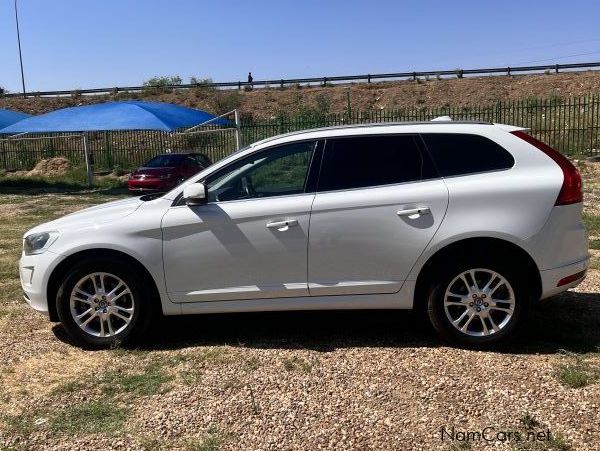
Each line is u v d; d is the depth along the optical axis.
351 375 4.39
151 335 5.39
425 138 4.91
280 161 5.02
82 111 18.56
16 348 5.17
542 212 4.64
